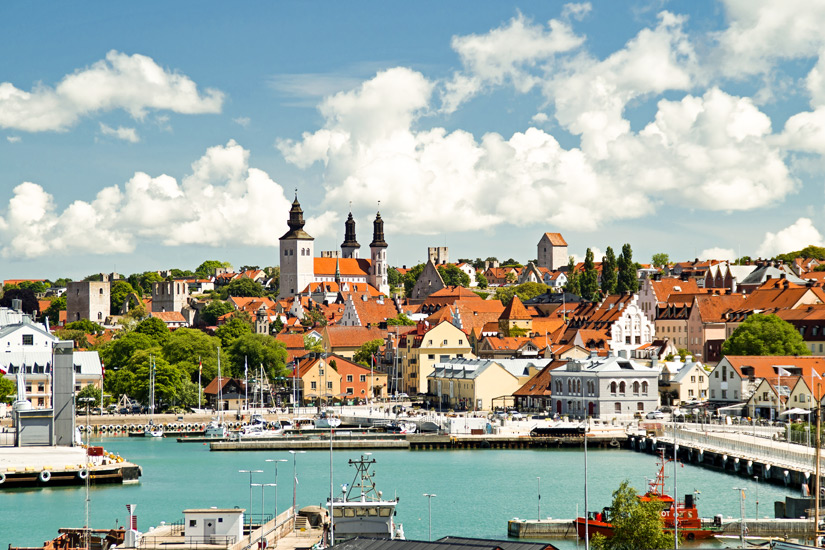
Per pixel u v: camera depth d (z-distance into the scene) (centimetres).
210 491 18462
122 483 19362
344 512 12662
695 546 13350
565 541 14250
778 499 17025
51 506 16950
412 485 19075
